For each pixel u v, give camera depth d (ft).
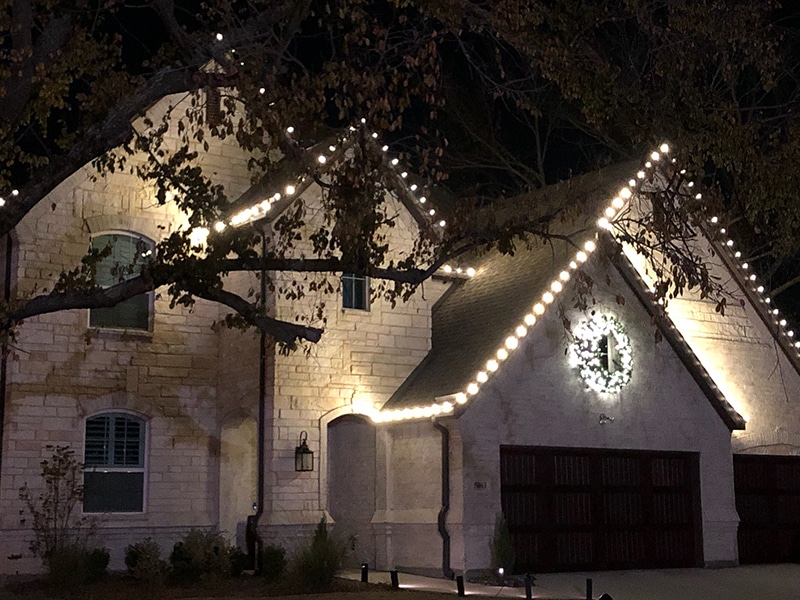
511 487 74.28
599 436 77.92
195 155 53.11
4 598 61.82
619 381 79.20
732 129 67.15
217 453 78.38
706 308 89.97
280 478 73.51
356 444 80.53
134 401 75.61
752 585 72.02
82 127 56.90
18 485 70.28
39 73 50.44
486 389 73.15
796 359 93.40
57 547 67.87
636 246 72.08
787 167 68.39
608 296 79.71
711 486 83.30
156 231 77.36
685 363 83.41
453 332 82.28
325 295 77.25
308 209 76.84
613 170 88.07
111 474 74.74
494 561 70.54
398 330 80.59
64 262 73.67
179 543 70.90
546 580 71.56
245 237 52.37
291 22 54.44
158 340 77.46
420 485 74.59
